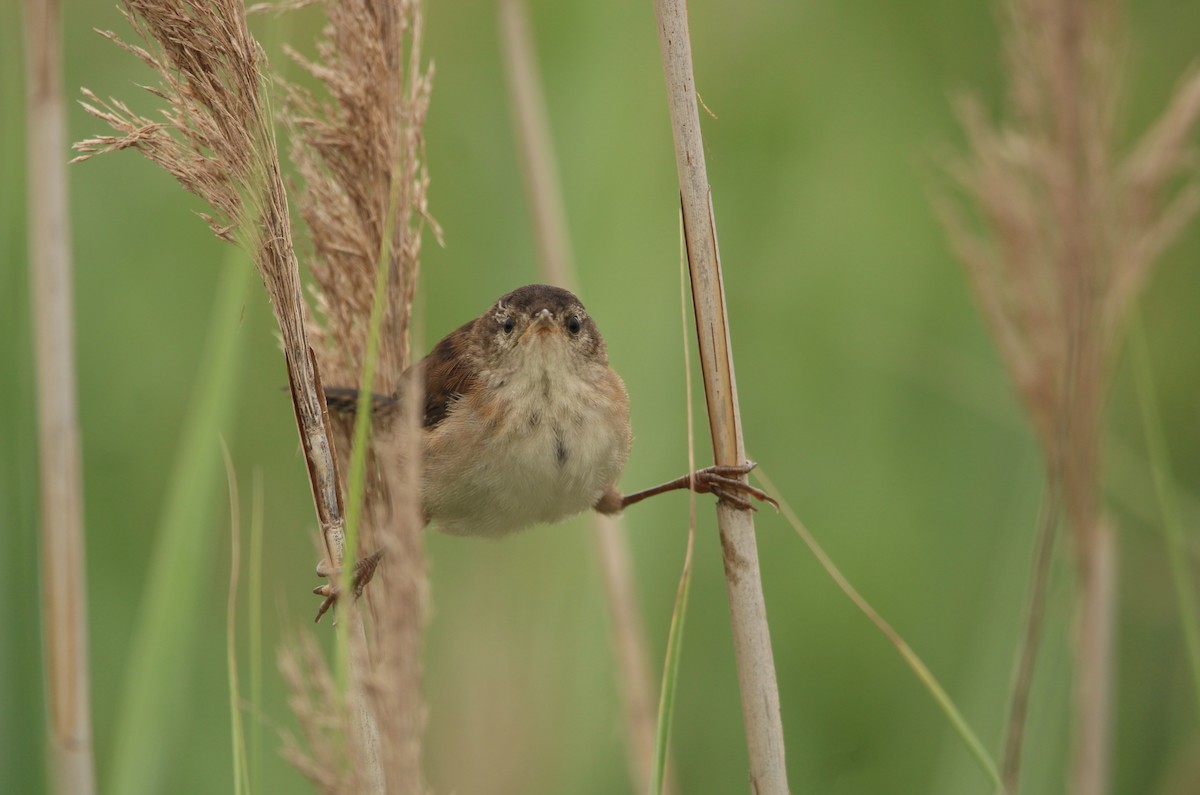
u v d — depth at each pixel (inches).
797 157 482.0
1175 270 462.3
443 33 456.1
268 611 399.9
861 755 414.0
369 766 223.9
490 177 443.5
